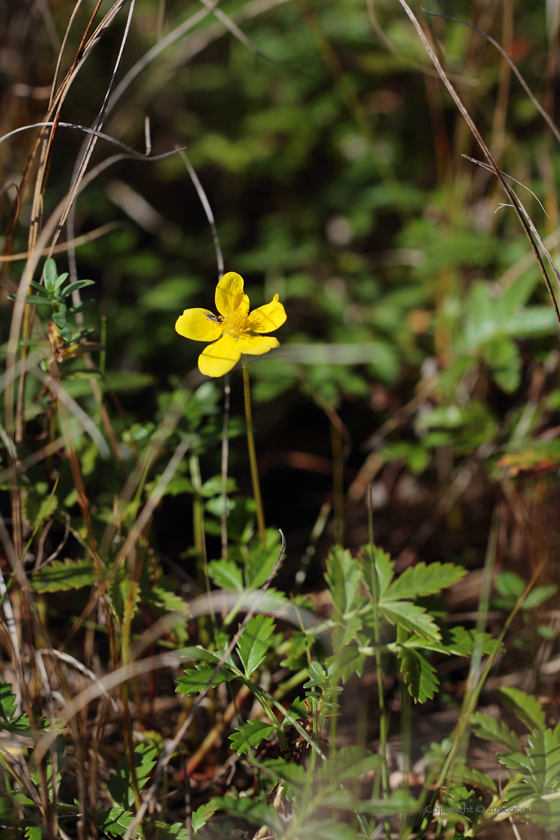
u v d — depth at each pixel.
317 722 0.54
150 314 0.70
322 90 0.82
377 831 0.54
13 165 0.63
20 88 0.63
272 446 0.67
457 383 0.63
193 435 0.59
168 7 0.86
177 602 0.56
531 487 0.60
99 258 0.73
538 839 0.54
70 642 0.58
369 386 0.66
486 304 0.63
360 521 0.64
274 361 0.65
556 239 0.62
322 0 0.82
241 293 0.55
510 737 0.54
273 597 0.56
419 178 0.80
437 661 0.59
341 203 0.78
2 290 0.61
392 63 0.76
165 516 0.64
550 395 0.62
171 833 0.53
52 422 0.57
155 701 0.58
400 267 0.77
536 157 0.70
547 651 0.58
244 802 0.53
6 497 0.61
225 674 0.54
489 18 0.65
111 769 0.56
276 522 0.65
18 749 0.55
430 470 0.65
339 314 0.71
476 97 0.66
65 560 0.56
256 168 0.83
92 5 0.75
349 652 0.55
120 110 0.79
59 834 0.54
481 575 0.61
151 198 0.85
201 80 0.89
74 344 0.56
